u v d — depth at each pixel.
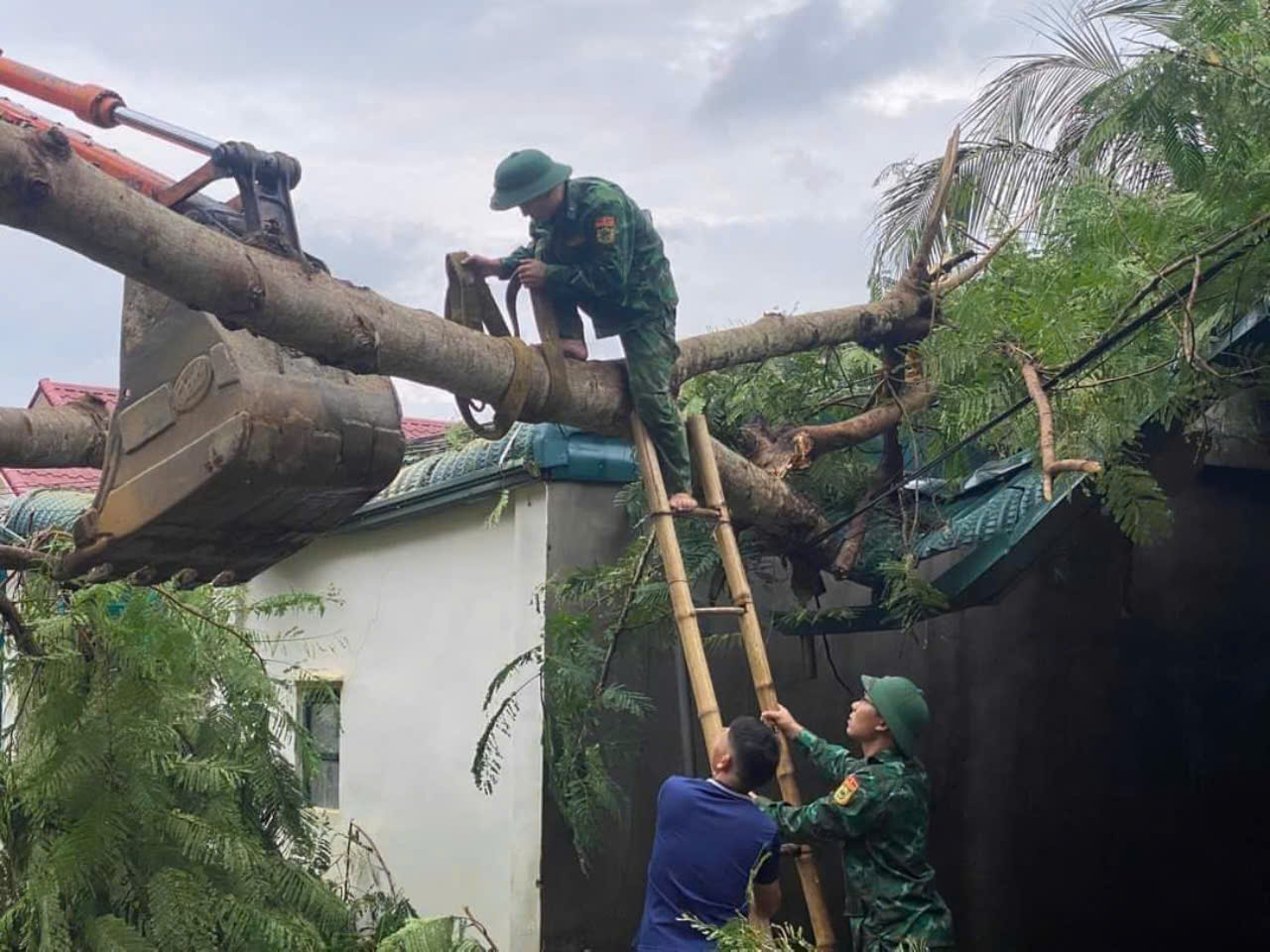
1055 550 5.94
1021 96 7.49
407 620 7.59
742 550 6.08
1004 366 5.48
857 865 4.36
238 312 3.33
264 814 6.27
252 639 6.28
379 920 6.84
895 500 6.19
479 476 6.72
